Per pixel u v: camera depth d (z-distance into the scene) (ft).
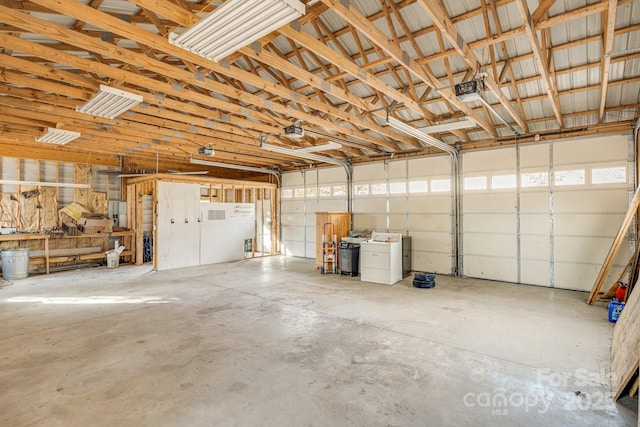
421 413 7.70
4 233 24.13
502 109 19.48
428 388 8.78
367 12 13.79
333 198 32.42
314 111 20.59
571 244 20.08
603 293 19.07
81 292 19.30
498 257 22.66
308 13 11.93
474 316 14.82
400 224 27.45
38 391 8.66
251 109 18.56
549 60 14.40
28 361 10.39
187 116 18.45
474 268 23.68
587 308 16.10
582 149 19.75
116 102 13.60
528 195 21.49
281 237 37.37
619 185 18.70
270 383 9.05
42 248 26.61
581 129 19.74
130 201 30.30
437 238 25.38
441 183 25.21
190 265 28.78
